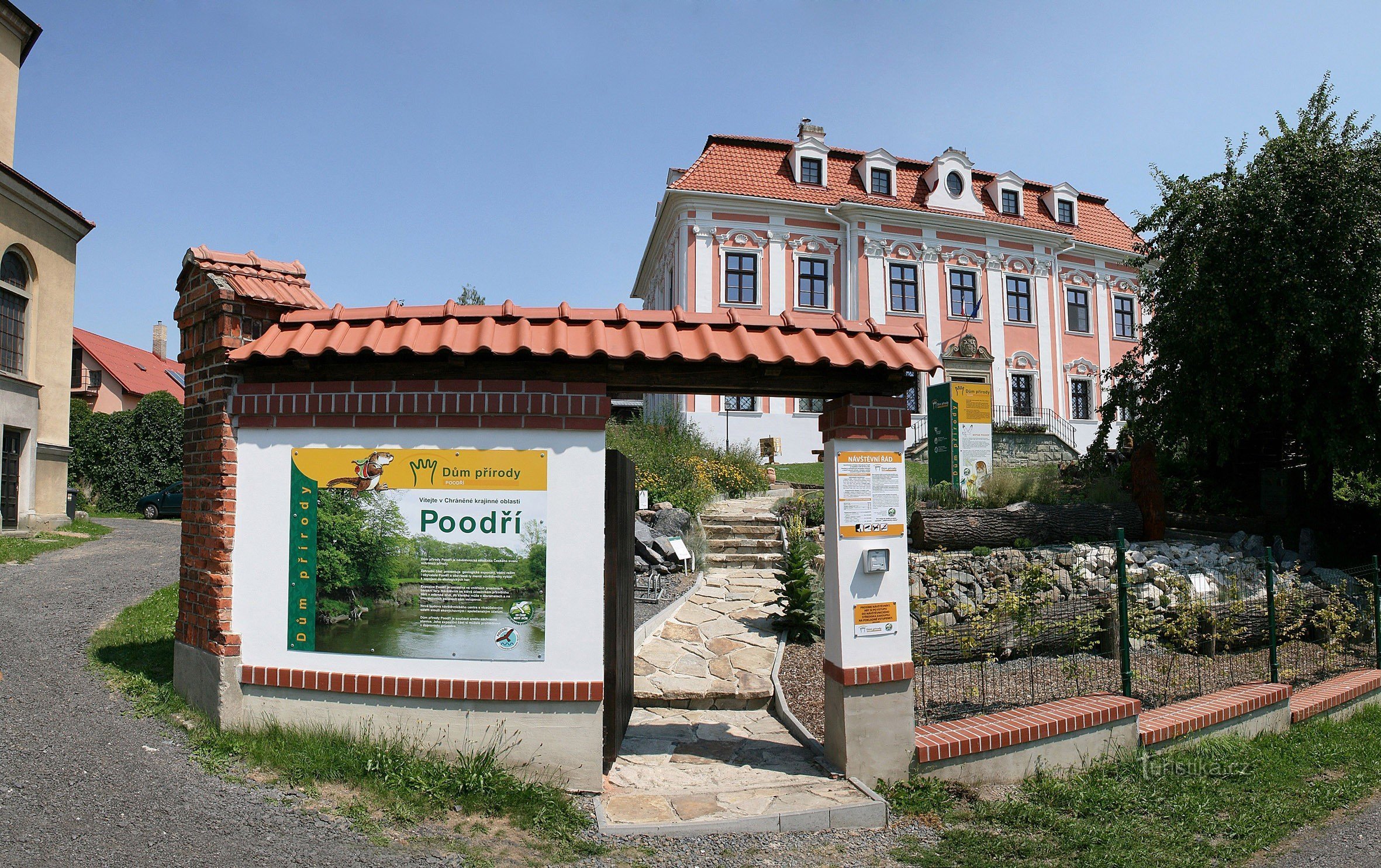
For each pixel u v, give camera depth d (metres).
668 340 4.73
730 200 24.95
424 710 4.66
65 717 4.96
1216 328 11.91
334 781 4.34
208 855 3.55
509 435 4.71
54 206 16.62
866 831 4.48
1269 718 6.78
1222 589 9.36
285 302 5.04
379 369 4.73
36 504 16.70
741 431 24.50
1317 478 12.78
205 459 5.07
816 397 5.21
